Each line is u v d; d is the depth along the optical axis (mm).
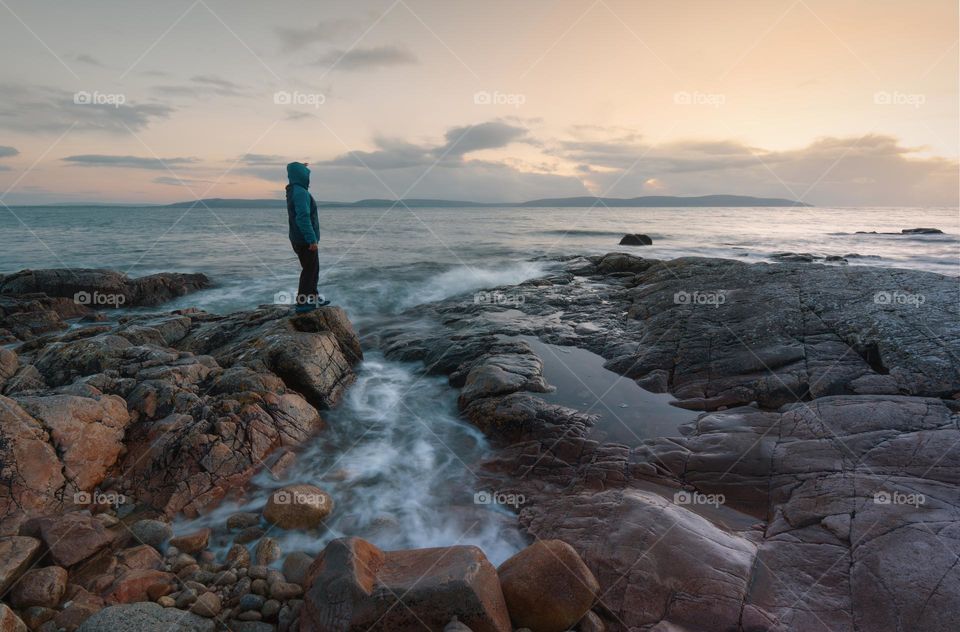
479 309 13781
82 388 6387
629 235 34594
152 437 6059
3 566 3875
